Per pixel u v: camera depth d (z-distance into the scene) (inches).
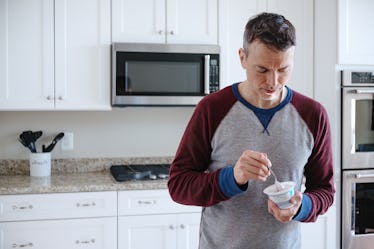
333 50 109.7
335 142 109.2
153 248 99.7
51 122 117.4
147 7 108.7
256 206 49.4
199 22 111.3
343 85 109.3
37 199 94.4
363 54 111.0
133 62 106.2
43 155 110.6
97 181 102.3
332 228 108.8
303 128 51.0
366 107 110.3
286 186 46.1
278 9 115.3
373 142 110.7
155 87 107.5
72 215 96.0
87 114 119.4
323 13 113.0
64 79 105.7
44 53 104.6
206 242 52.7
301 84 116.7
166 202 99.9
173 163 52.4
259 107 50.6
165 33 109.5
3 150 115.0
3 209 93.2
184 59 108.5
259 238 49.8
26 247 94.3
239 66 113.3
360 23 110.7
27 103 104.2
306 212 48.3
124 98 106.0
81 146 119.3
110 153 121.0
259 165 43.3
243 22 113.4
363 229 110.3
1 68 102.8
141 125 122.4
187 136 52.0
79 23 106.0
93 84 107.0
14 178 107.7
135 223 98.7
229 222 50.0
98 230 97.3
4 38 102.9
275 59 43.7
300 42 116.4
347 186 108.3
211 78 109.4
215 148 51.1
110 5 107.0
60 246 95.7
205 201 47.8
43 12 104.3
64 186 95.5
